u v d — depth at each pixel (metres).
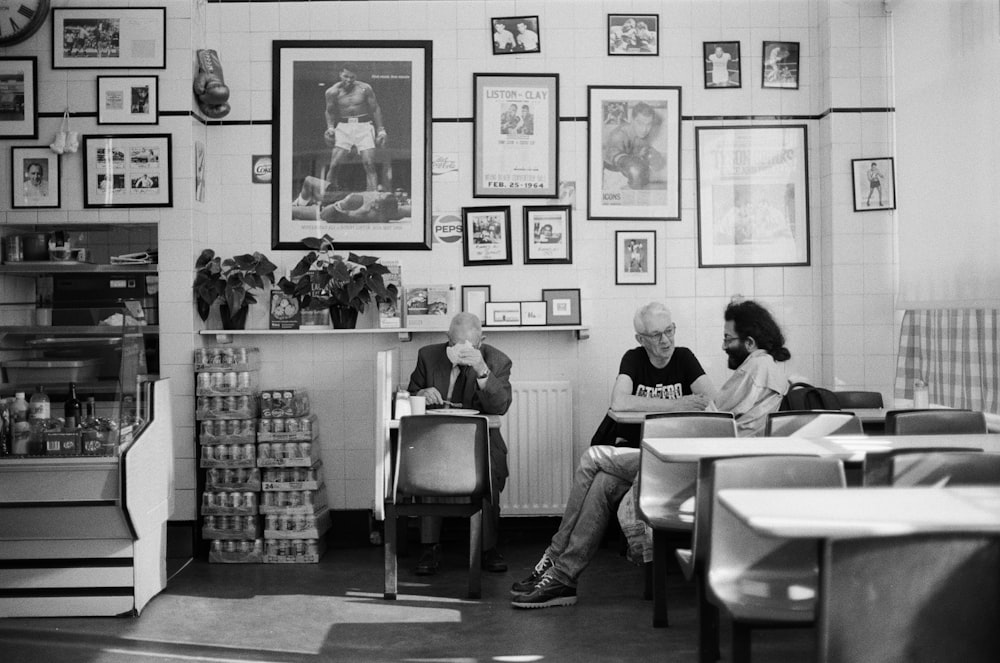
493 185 6.38
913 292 5.85
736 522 2.79
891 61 6.20
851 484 3.68
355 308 6.15
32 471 4.38
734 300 6.32
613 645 3.95
